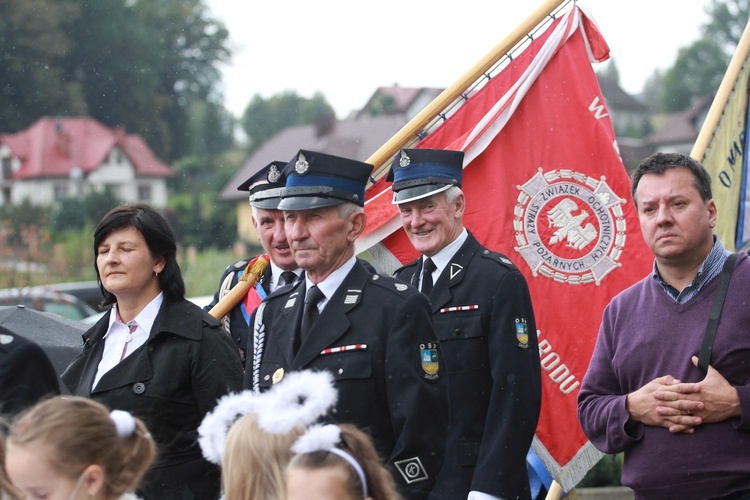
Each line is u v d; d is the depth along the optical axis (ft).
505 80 50.49
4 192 405.18
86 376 39.47
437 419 34.53
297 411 26.35
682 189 35.47
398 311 35.29
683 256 35.50
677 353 35.55
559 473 48.03
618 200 49.65
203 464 38.65
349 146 365.20
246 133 481.87
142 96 418.92
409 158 42.98
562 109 50.31
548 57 50.52
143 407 38.09
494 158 50.08
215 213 371.35
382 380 34.94
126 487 27.17
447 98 49.98
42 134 398.21
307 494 24.99
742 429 34.40
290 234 36.14
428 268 43.16
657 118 531.91
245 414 27.53
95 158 400.67
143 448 27.84
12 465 26.32
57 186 397.60
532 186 49.88
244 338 47.65
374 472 25.98
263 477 26.18
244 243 359.25
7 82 382.83
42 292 145.07
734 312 34.96
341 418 34.55
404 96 390.63
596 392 38.01
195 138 455.22
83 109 406.21
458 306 41.78
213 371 38.65
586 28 51.29
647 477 35.47
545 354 48.88
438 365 35.09
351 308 35.70
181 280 39.91
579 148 50.03
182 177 426.92
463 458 40.81
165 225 39.70
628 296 37.63
